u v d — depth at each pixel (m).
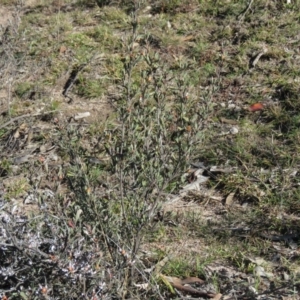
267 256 4.30
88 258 3.42
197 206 4.84
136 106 4.16
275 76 6.39
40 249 3.50
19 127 6.05
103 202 3.85
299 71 6.41
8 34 7.33
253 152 5.36
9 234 3.40
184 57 6.91
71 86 6.71
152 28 7.59
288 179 4.98
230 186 4.97
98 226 3.67
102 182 4.45
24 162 5.56
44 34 7.78
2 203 3.95
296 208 4.68
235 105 6.04
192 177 5.13
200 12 7.80
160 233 4.47
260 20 7.38
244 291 3.99
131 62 3.92
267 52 6.74
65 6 8.62
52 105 6.40
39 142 5.82
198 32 7.40
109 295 3.49
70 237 3.43
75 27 8.00
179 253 4.33
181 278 4.10
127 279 3.72
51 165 5.40
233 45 7.05
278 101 6.02
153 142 3.85
